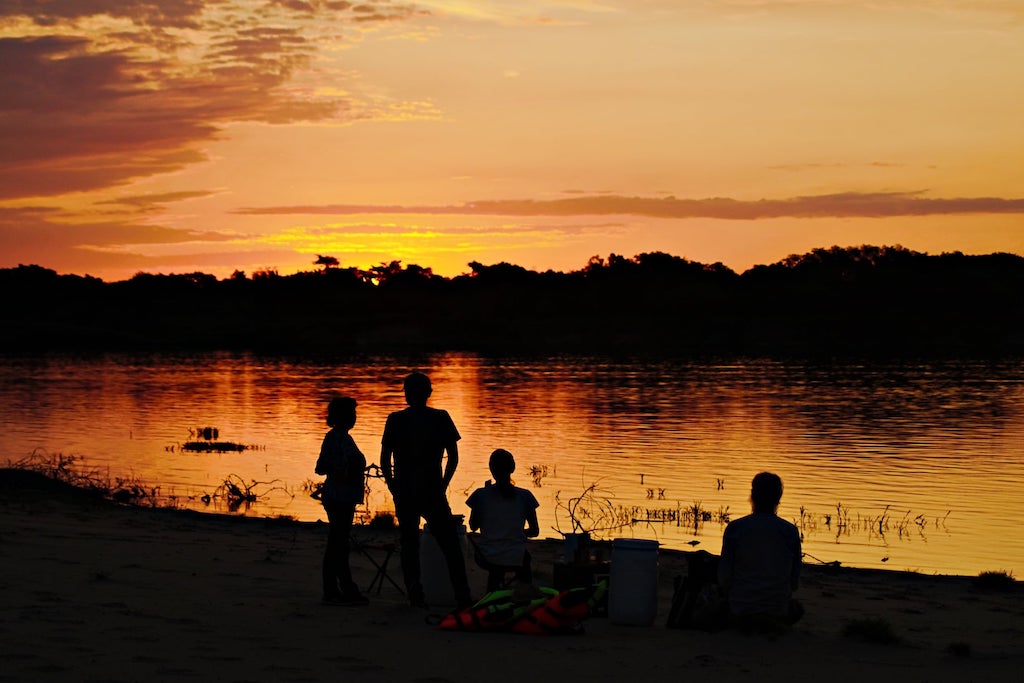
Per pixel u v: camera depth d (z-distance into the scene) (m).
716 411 48.75
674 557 14.97
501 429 40.88
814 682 7.04
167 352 129.00
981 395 58.41
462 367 93.25
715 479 27.36
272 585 10.60
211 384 70.38
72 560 11.48
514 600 8.67
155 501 21.88
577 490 25.42
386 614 9.08
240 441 36.84
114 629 8.01
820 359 105.38
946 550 18.16
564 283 183.88
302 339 157.25
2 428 41.28
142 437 37.97
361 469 9.55
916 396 57.78
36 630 7.84
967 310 152.25
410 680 6.82
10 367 93.31
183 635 7.92
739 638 8.46
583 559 10.15
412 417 9.31
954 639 9.49
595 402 54.31
